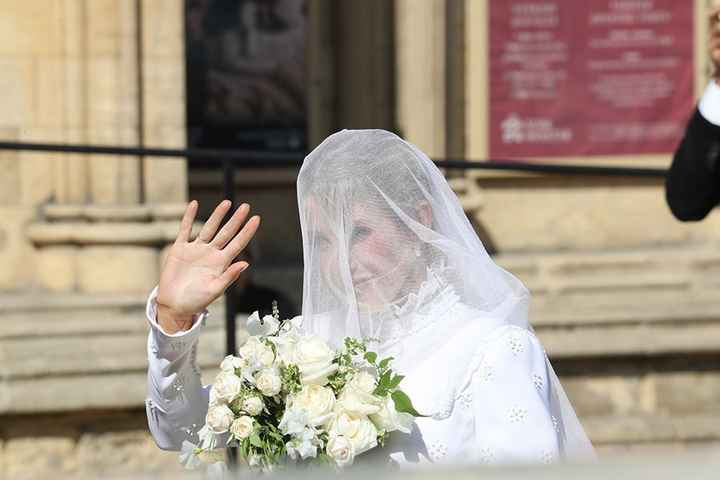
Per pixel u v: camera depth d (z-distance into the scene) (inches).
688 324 1159.0
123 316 1095.0
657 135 1322.6
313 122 1391.5
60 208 1130.0
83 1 1132.5
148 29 1142.3
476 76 1295.5
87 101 1138.7
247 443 405.7
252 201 1386.6
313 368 398.3
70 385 1006.4
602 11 1311.5
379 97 1309.1
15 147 729.0
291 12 1398.9
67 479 429.1
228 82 1397.6
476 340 403.9
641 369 1138.7
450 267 417.7
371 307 416.8
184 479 283.9
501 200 1312.7
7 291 1133.7
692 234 1334.9
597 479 204.2
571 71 1311.5
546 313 1173.1
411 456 394.9
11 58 1136.2
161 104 1146.7
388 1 1296.8
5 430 1006.4
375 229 417.1
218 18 1391.5
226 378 407.8
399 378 393.1
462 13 1295.5
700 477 202.7
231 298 762.8
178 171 1152.2
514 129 1305.4
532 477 208.2
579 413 1131.3
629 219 1330.0
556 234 1322.6
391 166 420.5
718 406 1144.8
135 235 1115.3
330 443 385.4
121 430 1024.9
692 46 1320.1
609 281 1248.2
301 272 1288.1
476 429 395.9
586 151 1316.4
